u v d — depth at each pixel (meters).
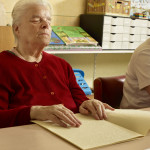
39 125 0.95
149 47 1.74
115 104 1.78
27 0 1.38
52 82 1.41
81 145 0.75
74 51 3.05
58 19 3.51
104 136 0.84
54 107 1.01
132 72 1.81
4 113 1.10
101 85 1.68
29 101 1.29
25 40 1.38
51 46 2.89
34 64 1.38
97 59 3.99
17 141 0.78
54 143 0.78
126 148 0.76
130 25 3.60
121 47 3.58
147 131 0.92
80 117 1.10
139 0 4.03
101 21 3.33
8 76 1.29
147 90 1.69
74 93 1.53
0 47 2.31
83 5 3.69
